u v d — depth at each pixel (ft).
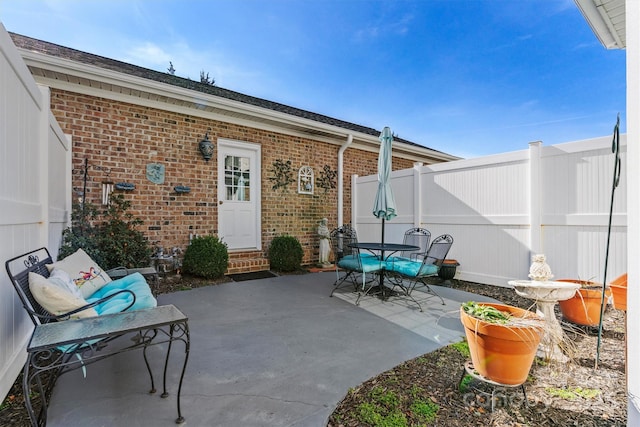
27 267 6.96
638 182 3.89
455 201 17.37
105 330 5.04
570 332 9.35
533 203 14.16
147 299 7.73
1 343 5.84
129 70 17.60
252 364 7.32
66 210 13.56
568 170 13.23
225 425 5.16
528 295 7.58
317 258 22.93
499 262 15.51
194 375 6.78
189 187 17.48
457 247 17.26
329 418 5.36
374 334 9.29
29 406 4.51
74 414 5.39
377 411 5.55
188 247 16.60
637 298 3.87
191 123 17.72
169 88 15.58
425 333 9.39
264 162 20.61
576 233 12.96
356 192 24.52
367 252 22.62
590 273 12.53
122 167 15.55
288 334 9.23
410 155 29.19
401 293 14.32
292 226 21.84
